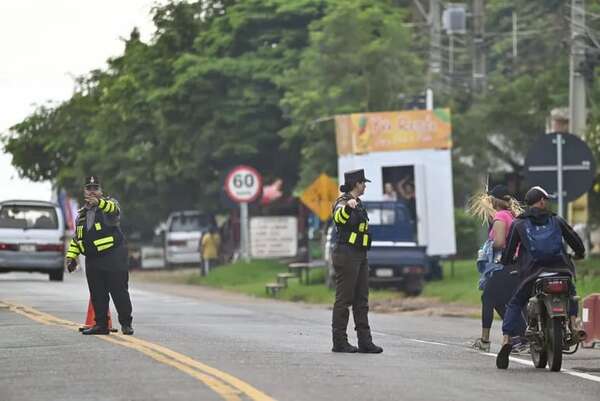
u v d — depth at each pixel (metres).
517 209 48.41
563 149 72.12
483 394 35.47
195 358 42.47
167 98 139.62
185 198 151.38
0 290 87.69
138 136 148.50
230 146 137.00
